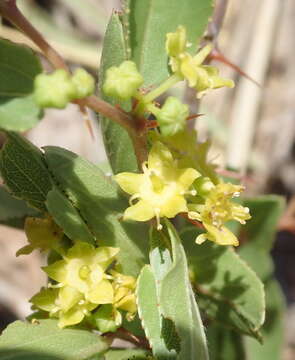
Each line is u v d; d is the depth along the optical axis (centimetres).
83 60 7
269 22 7
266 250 5
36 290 7
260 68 7
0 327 7
